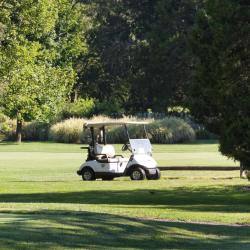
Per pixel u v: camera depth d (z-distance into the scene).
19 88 86.81
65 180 69.44
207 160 94.12
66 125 148.75
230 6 51.22
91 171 69.25
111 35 190.00
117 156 70.56
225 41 51.69
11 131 157.12
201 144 137.62
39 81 99.25
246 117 51.41
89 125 69.94
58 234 28.58
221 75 52.00
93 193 57.47
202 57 53.47
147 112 172.75
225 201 52.72
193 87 54.59
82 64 191.38
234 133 51.53
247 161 52.09
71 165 89.19
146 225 33.16
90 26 195.12
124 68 183.00
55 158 102.56
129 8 188.12
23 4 89.62
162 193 57.34
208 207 48.00
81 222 31.80
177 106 168.38
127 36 190.00
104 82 190.75
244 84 52.19
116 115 164.62
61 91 128.88
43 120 130.62
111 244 28.14
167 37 167.25
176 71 164.00
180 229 33.72
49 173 77.88
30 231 28.61
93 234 29.48
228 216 41.22
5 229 28.70
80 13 184.50
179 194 56.81
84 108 165.88
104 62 186.25
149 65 168.75
